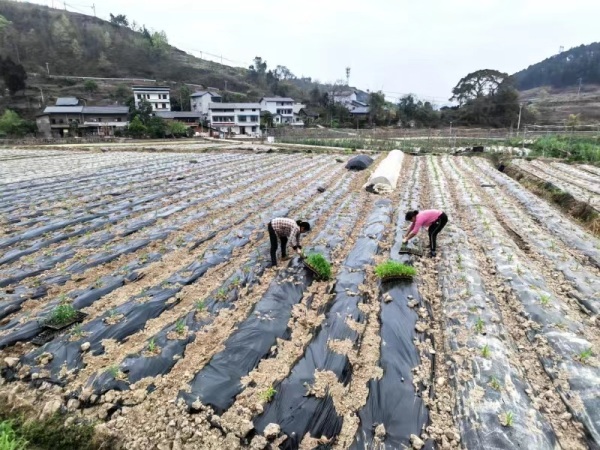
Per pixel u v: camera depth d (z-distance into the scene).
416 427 3.89
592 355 4.72
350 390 4.39
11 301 6.34
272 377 4.59
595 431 3.74
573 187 14.40
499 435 3.64
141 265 7.79
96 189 15.02
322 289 6.77
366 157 22.27
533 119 62.12
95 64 74.75
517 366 4.67
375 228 9.96
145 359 4.83
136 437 3.81
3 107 51.66
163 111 58.44
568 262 7.78
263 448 3.63
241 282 6.95
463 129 57.16
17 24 78.81
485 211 11.44
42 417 4.07
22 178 17.48
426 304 6.29
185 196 13.82
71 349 5.05
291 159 24.89
